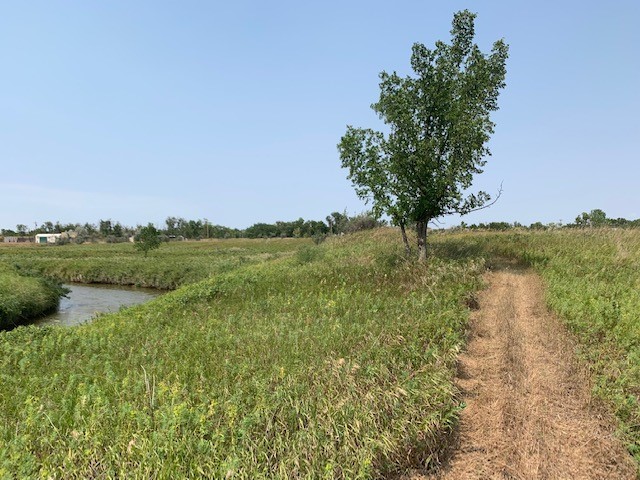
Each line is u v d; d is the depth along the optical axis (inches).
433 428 213.9
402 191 605.3
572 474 200.4
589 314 352.5
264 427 203.2
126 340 375.6
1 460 175.8
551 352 318.3
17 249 2667.3
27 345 382.9
